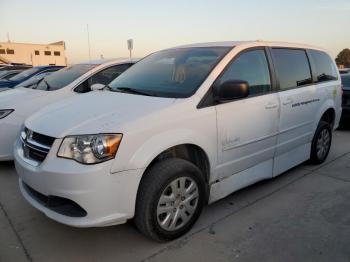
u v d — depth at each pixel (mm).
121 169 2656
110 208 2676
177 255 2918
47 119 3070
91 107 3148
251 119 3615
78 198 2607
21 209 3717
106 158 2609
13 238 3168
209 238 3164
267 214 3621
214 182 3426
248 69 3725
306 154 4844
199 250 2986
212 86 3291
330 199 3996
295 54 4520
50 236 3203
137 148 2719
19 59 67000
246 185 3805
